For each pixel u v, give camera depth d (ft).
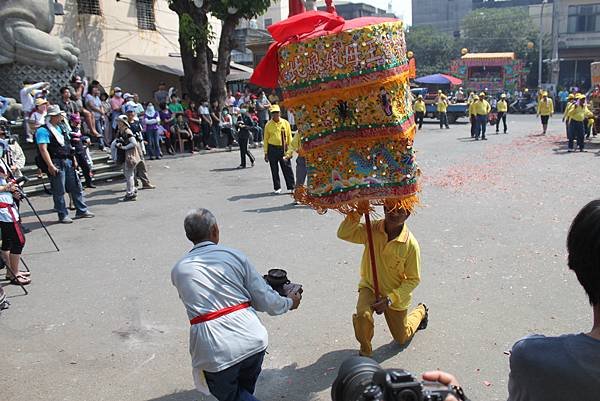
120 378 14.44
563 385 4.97
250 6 61.31
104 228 29.45
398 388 4.44
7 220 20.54
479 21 206.49
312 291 19.40
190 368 14.85
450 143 64.34
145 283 21.02
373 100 12.34
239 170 48.01
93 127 50.65
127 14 70.79
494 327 16.11
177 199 36.35
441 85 123.03
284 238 26.00
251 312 10.82
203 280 10.59
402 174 12.88
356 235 14.32
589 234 5.01
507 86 130.62
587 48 158.10
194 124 61.52
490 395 12.79
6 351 16.03
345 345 15.60
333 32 12.03
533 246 23.34
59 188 30.53
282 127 36.01
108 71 68.85
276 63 13.32
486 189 35.68
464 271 20.67
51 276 22.17
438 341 15.43
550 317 16.60
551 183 37.29
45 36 49.62
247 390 11.31
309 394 13.34
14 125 41.83
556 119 105.40
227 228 28.22
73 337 16.81
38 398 13.61
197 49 63.87
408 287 14.06
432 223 27.55
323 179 13.25
